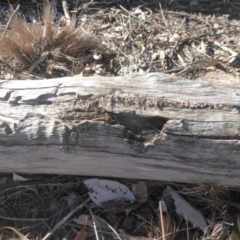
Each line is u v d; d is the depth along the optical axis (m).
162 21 1.58
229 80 1.40
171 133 1.04
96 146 1.06
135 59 1.46
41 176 1.18
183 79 1.12
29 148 1.08
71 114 1.07
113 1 1.64
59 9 1.62
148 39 1.51
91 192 1.15
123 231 1.13
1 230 1.14
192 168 1.07
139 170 1.10
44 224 1.15
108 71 1.43
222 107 1.06
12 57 1.44
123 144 1.05
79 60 1.45
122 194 1.15
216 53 1.48
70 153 1.07
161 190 1.16
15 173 1.16
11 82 1.14
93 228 1.13
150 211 1.15
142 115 1.06
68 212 1.16
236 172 1.06
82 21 1.58
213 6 1.63
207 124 1.04
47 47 1.45
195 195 1.14
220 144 1.04
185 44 1.50
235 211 1.13
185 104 1.06
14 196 1.18
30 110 1.09
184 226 1.13
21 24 1.46
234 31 1.55
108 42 1.50
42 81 1.14
